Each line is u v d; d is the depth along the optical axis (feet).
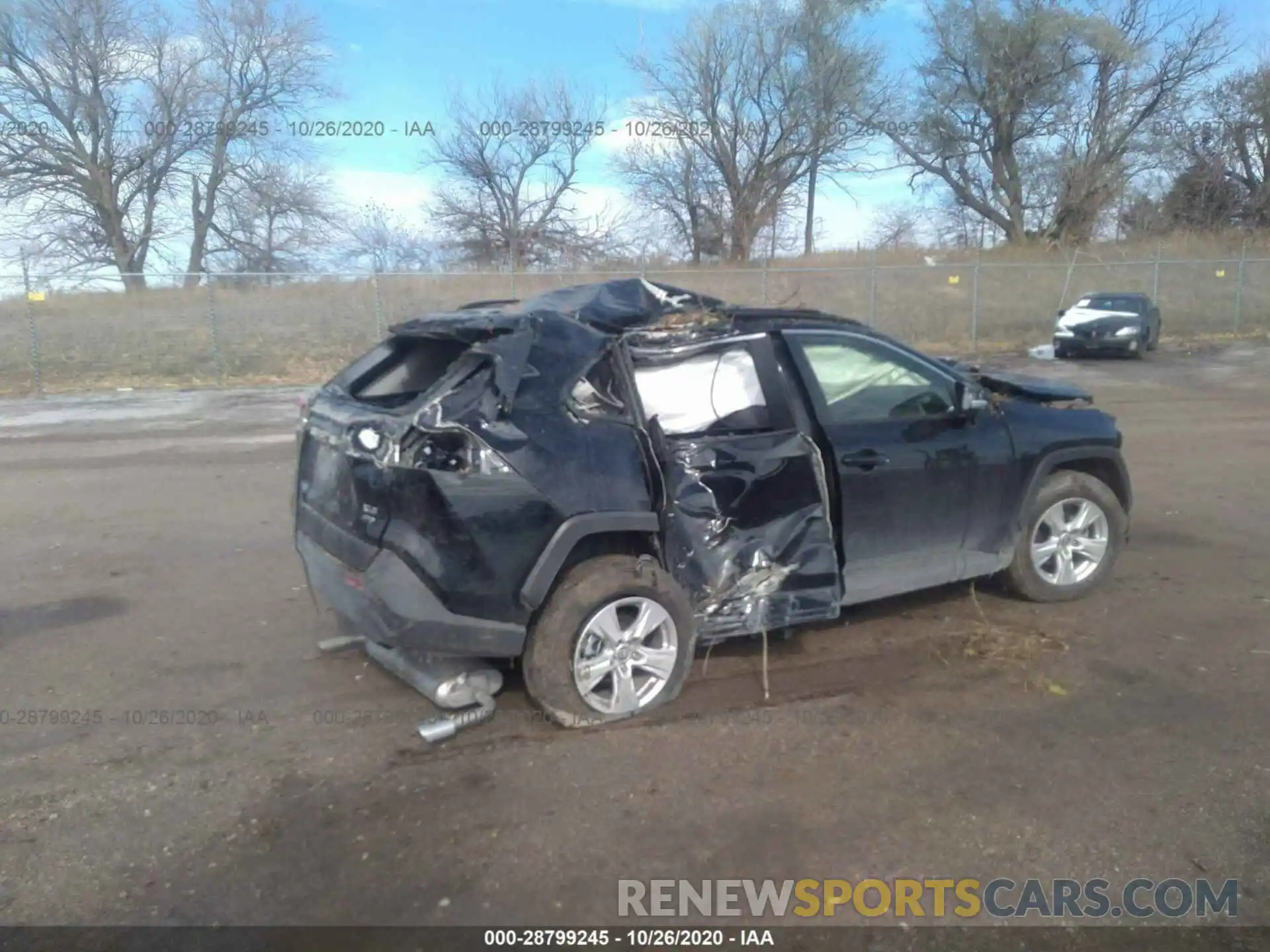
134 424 45.57
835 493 16.76
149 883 11.39
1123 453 36.47
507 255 108.99
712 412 16.14
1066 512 19.93
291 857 11.85
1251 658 17.17
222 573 22.59
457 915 10.82
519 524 14.07
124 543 25.18
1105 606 19.83
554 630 14.52
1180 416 45.70
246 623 19.44
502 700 15.88
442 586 13.83
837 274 90.58
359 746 14.51
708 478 15.67
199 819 12.64
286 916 10.82
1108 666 16.93
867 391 17.56
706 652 17.69
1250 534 25.07
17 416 48.24
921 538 17.78
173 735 14.85
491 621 14.19
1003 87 126.31
